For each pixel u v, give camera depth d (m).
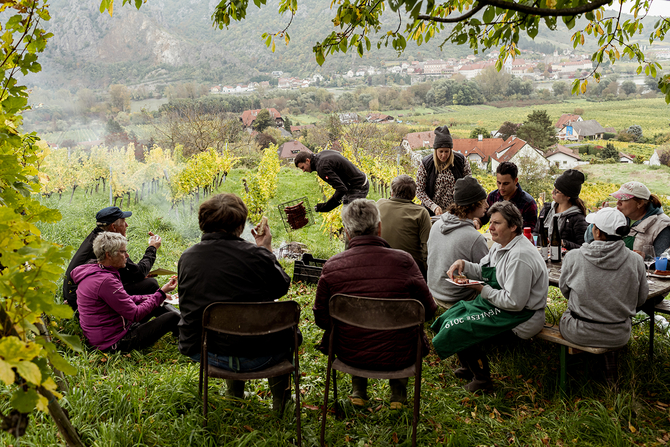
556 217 4.39
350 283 2.78
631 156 83.50
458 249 3.75
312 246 8.48
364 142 39.41
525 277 3.08
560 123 115.25
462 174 5.30
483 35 3.33
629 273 2.99
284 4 3.57
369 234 2.92
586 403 3.01
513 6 2.05
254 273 2.74
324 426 2.58
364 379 3.06
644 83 155.50
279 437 2.61
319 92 157.62
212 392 3.04
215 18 3.35
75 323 3.89
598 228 3.02
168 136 35.34
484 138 96.31
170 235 8.80
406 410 2.93
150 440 2.49
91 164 15.94
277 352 2.78
